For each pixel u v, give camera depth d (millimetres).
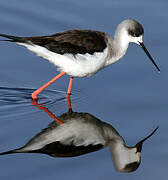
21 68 13938
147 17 15898
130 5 16562
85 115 11828
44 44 11750
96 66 12250
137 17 15891
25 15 16172
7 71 13727
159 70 13164
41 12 16281
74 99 12625
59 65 12133
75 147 10336
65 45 11859
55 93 12977
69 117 11688
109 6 16531
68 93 12836
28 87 13125
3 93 12750
